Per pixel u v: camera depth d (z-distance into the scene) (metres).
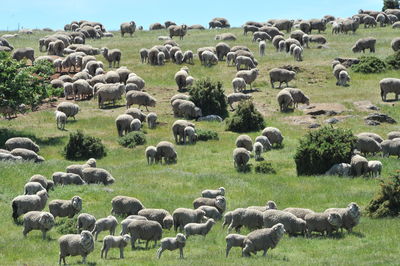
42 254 23.80
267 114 54.59
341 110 54.03
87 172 36.12
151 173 39.09
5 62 50.50
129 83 60.31
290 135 49.03
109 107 57.78
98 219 27.72
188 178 37.75
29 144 44.22
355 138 42.19
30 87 50.66
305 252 24.47
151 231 25.16
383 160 41.56
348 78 62.66
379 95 58.62
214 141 47.97
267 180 38.03
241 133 50.25
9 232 26.97
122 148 46.91
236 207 32.12
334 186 36.47
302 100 55.97
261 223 27.34
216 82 56.53
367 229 28.20
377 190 35.25
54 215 28.36
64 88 60.09
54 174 35.25
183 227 27.72
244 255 23.53
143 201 32.25
